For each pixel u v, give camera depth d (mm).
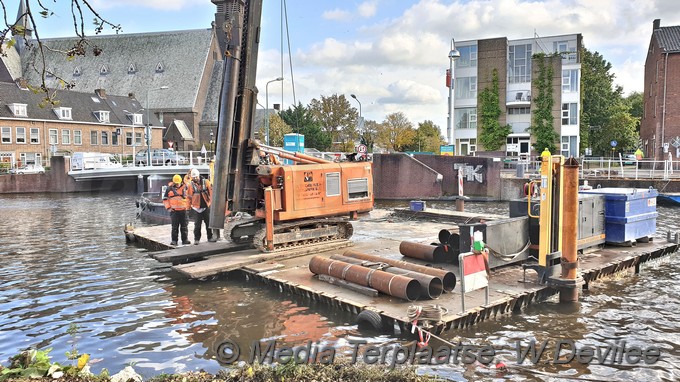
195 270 9953
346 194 12430
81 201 32250
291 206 11406
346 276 8805
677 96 41156
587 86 62531
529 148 43906
